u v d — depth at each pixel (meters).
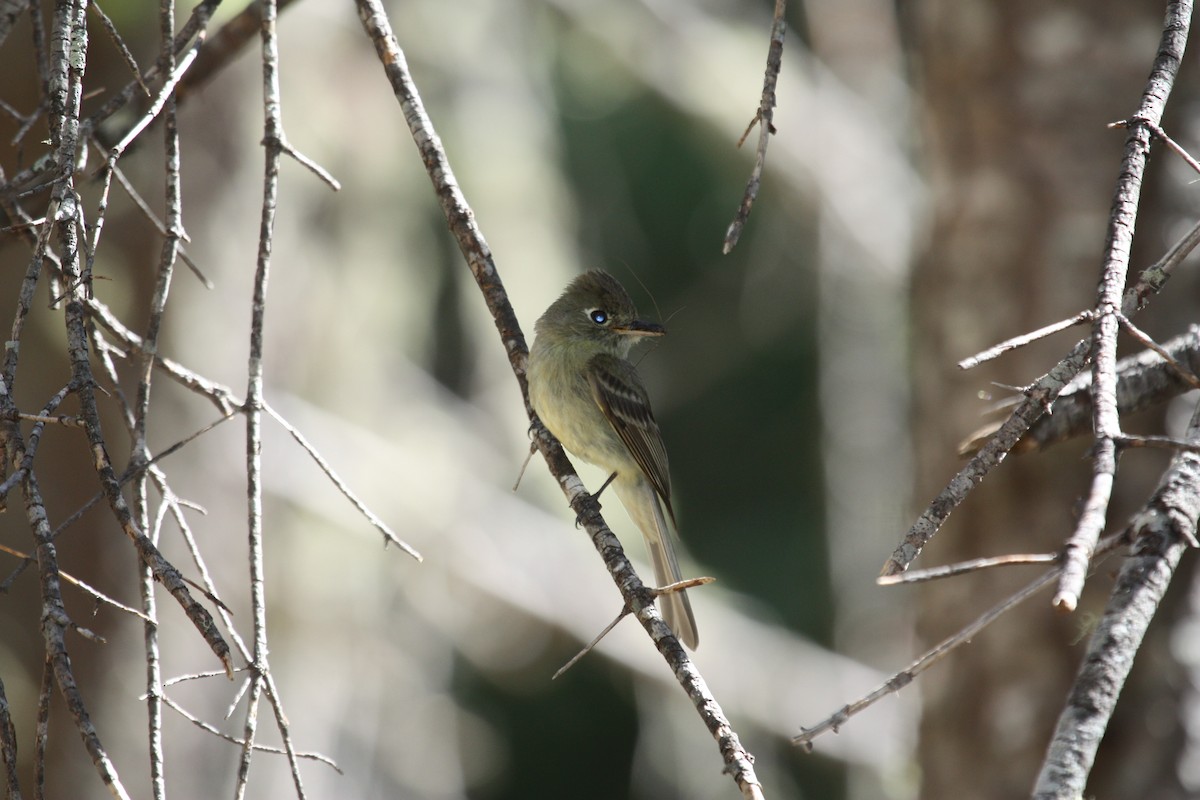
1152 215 8.64
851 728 16.31
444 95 15.88
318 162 14.28
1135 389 5.24
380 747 15.16
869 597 17.34
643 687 16.14
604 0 18.16
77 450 13.27
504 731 25.31
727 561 27.44
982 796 9.42
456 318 18.14
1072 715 2.96
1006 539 9.37
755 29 19.55
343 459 13.99
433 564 14.71
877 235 18.41
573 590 15.49
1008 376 9.80
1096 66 9.70
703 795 15.85
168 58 5.54
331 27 14.41
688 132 21.06
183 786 13.07
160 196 13.05
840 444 17.95
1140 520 3.36
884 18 19.97
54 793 12.98
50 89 4.95
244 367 13.60
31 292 4.46
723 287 24.25
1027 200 9.81
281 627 13.55
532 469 15.81
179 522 4.96
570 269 16.11
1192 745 8.11
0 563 14.34
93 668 13.02
